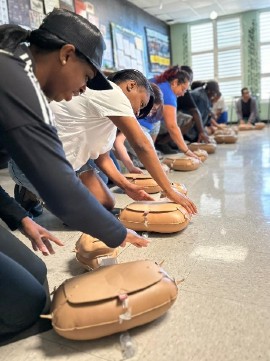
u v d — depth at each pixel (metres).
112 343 0.84
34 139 0.68
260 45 8.48
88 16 5.69
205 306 0.97
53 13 0.78
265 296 1.01
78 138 1.51
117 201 2.10
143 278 0.86
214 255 1.30
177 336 0.85
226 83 8.95
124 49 6.75
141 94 1.47
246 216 1.71
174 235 1.50
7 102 0.67
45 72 0.77
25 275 0.86
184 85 2.84
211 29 8.77
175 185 2.01
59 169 0.71
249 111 7.19
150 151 1.36
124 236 0.86
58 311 0.81
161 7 7.16
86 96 1.37
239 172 2.72
